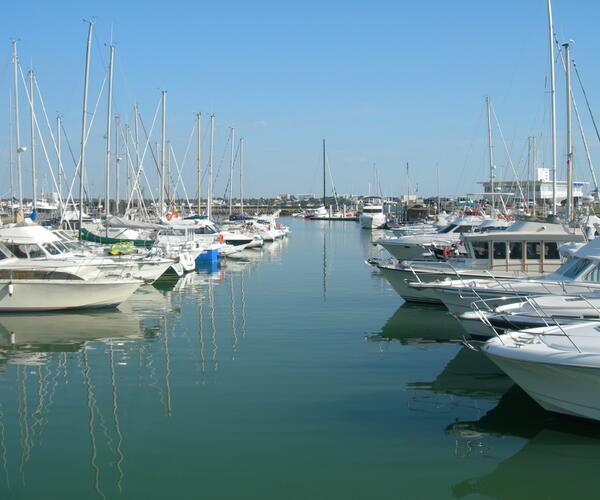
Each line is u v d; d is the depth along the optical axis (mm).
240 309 21406
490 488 8523
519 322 13023
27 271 20156
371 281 28891
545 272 19922
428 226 50281
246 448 9656
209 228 42156
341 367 13930
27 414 11109
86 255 23156
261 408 11320
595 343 10422
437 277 20672
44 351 15602
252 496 8250
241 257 42094
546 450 9625
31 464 9164
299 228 85188
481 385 12594
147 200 50594
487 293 16484
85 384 12812
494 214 41656
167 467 9047
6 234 20969
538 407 11266
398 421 10711
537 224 20156
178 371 13688
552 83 27391
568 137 25734
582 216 22297
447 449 9633
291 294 24891
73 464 9164
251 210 107875
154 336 17203
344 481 8656
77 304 20672
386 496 8281
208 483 8602
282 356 14875
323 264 37312
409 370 13695
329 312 20734
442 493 8391
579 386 9875
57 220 40500
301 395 12008
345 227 88188
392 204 103375
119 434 10180
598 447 9711
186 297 24266
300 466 9070
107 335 17344
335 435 10102
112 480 8672
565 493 8469
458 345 15977
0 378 13258
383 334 17281
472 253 20641
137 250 29391
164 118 46156
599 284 15242
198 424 10578
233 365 14117
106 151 36156
